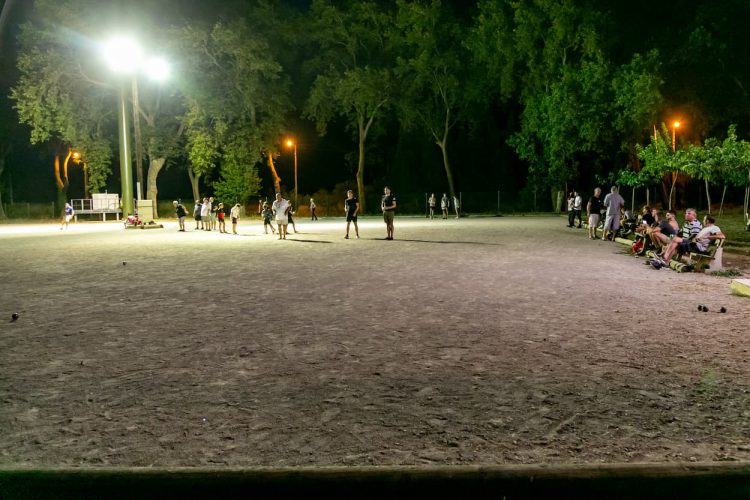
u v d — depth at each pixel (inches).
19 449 166.2
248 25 2006.6
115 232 1283.2
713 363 250.4
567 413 191.2
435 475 140.9
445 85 2185.0
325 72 2219.5
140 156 1465.3
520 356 262.8
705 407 196.4
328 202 2384.4
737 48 1850.4
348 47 2197.3
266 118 2102.6
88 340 297.9
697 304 390.6
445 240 951.0
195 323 337.4
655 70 1784.0
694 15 2026.3
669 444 166.6
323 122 2196.1
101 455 161.8
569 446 165.2
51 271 584.4
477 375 234.5
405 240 957.2
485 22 2073.1
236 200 2066.9
